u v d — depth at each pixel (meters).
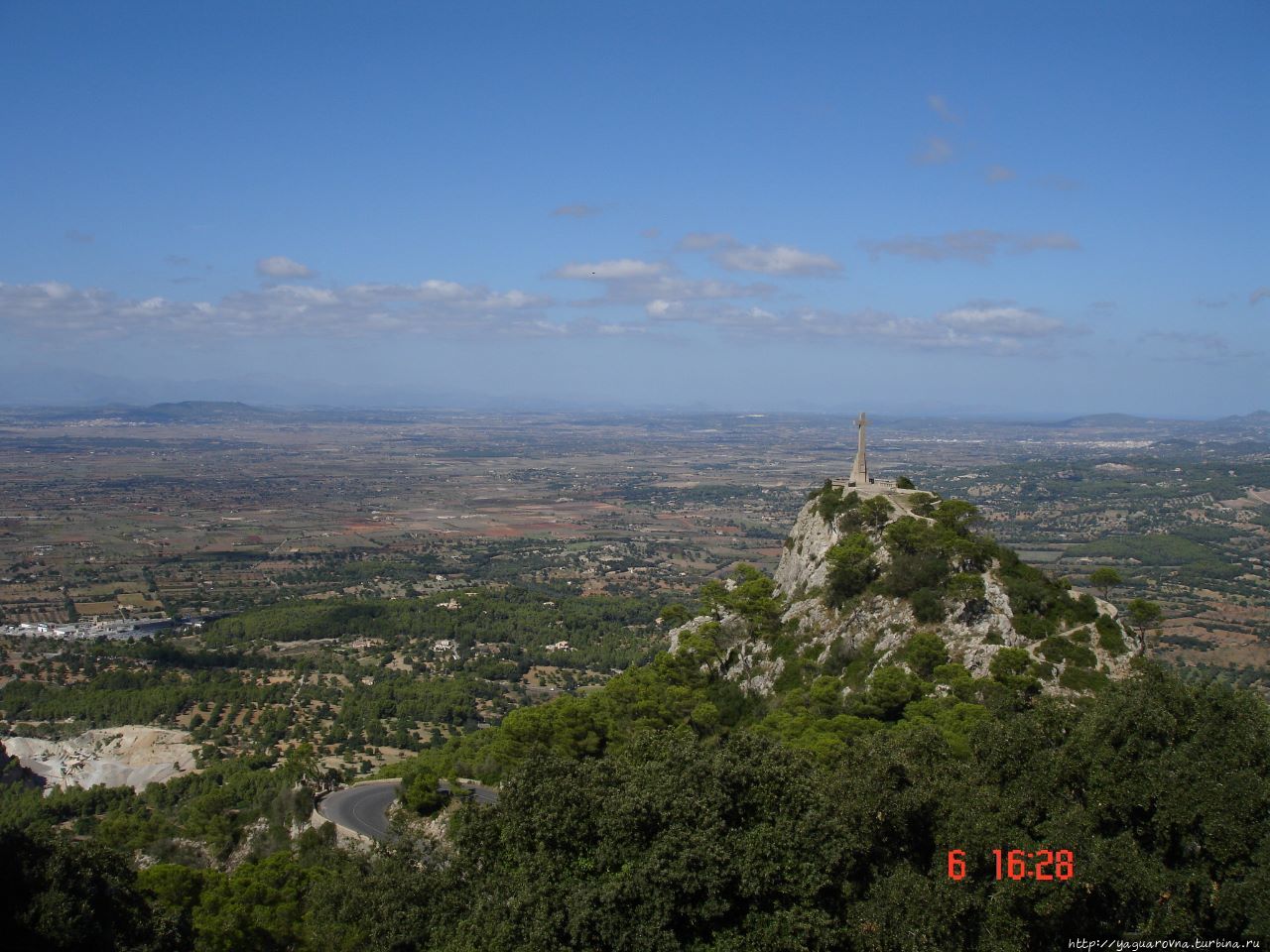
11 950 48.88
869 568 127.25
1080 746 56.00
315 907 67.75
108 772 135.75
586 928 49.88
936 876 52.81
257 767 131.38
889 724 95.94
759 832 52.56
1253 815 50.78
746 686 125.75
